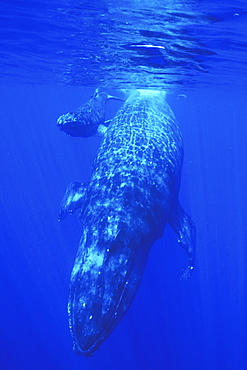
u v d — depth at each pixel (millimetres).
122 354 18062
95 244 7469
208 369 17078
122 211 7949
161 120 11656
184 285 22172
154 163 9422
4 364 18906
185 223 10148
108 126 11359
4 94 46812
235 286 24109
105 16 9430
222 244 31578
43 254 30594
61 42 13164
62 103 56750
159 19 9273
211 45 11852
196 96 29391
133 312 19766
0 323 22062
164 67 15766
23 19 10609
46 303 24109
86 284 6859
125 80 19172
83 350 6227
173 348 18094
